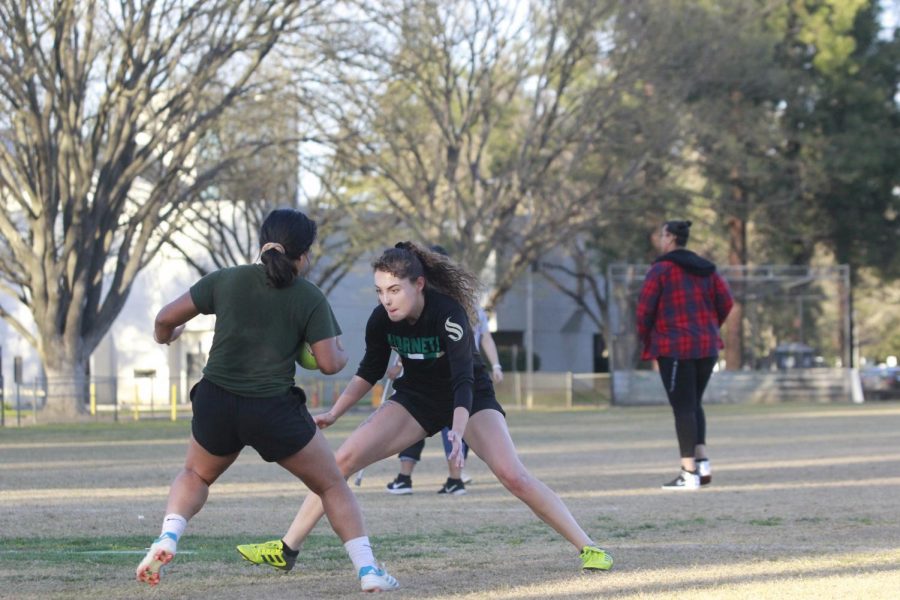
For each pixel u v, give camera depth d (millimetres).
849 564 9719
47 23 38031
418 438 9500
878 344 112875
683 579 9000
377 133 47094
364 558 8492
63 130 40875
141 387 59000
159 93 44844
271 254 7914
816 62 65562
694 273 17031
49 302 42969
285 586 8750
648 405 60500
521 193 52125
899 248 70938
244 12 40688
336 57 42562
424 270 9180
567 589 8578
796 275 62531
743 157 57500
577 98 53188
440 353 9148
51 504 15039
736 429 34594
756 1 62500
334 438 30562
